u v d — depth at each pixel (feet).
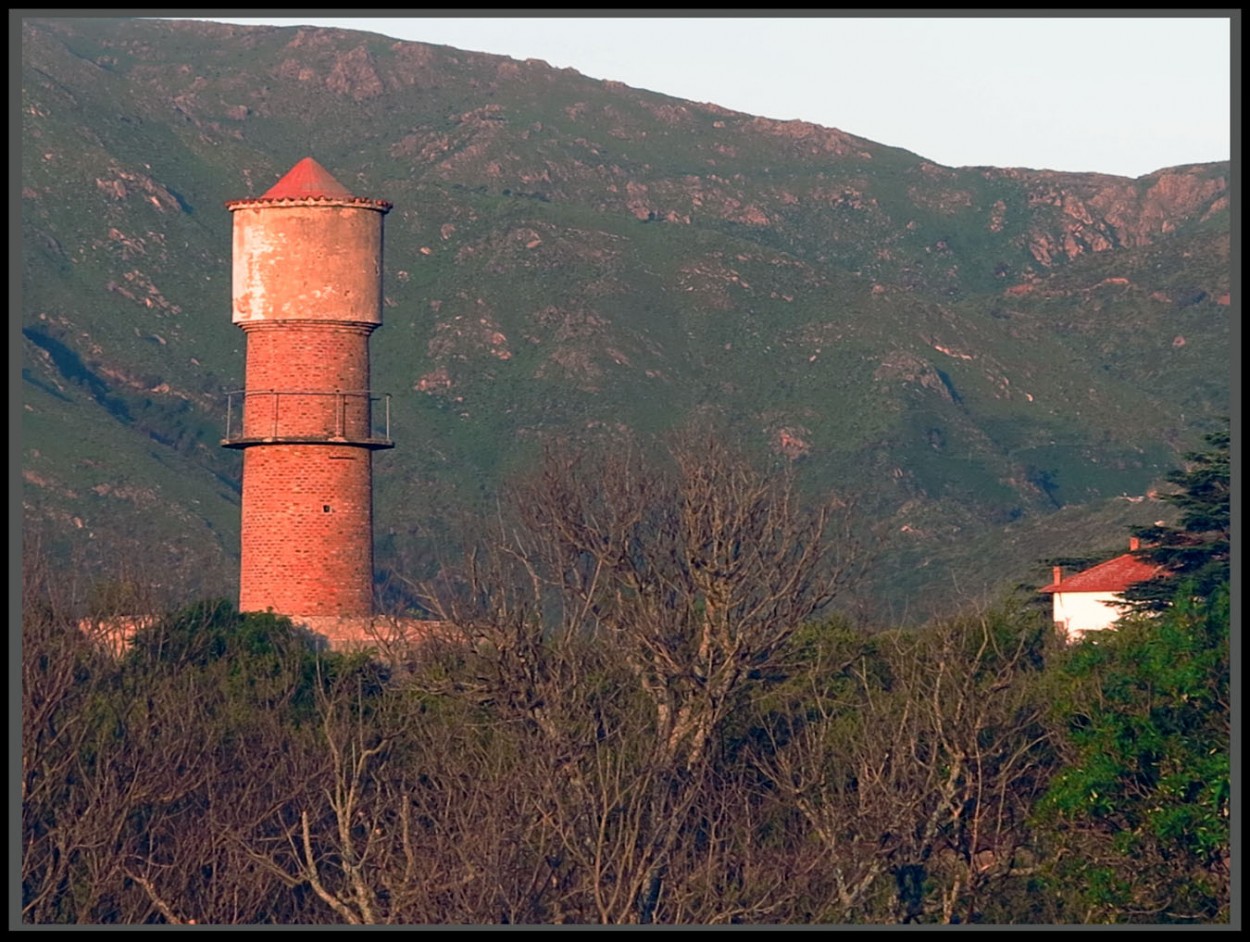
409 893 407.44
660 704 540.52
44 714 490.08
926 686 533.14
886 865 471.21
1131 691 481.87
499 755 468.75
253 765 504.43
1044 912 500.33
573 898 423.23
